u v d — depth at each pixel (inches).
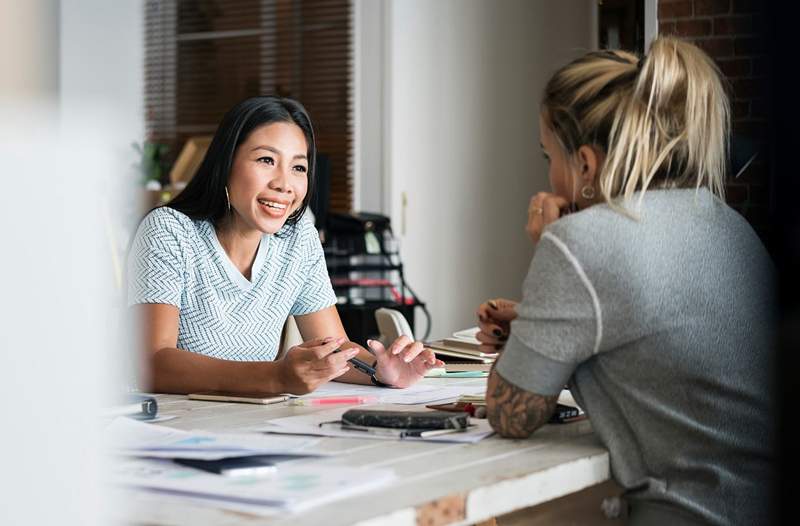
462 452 49.7
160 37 273.3
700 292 51.1
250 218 87.9
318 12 255.4
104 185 13.9
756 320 51.6
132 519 35.1
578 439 54.2
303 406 67.8
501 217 256.8
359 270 211.3
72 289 13.7
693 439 50.5
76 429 14.1
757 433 50.3
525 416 52.6
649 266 50.8
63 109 12.3
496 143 255.6
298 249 93.6
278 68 261.3
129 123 273.0
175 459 45.4
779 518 22.1
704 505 49.4
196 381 75.0
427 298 247.0
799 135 20.2
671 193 53.9
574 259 51.1
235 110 89.0
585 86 55.5
